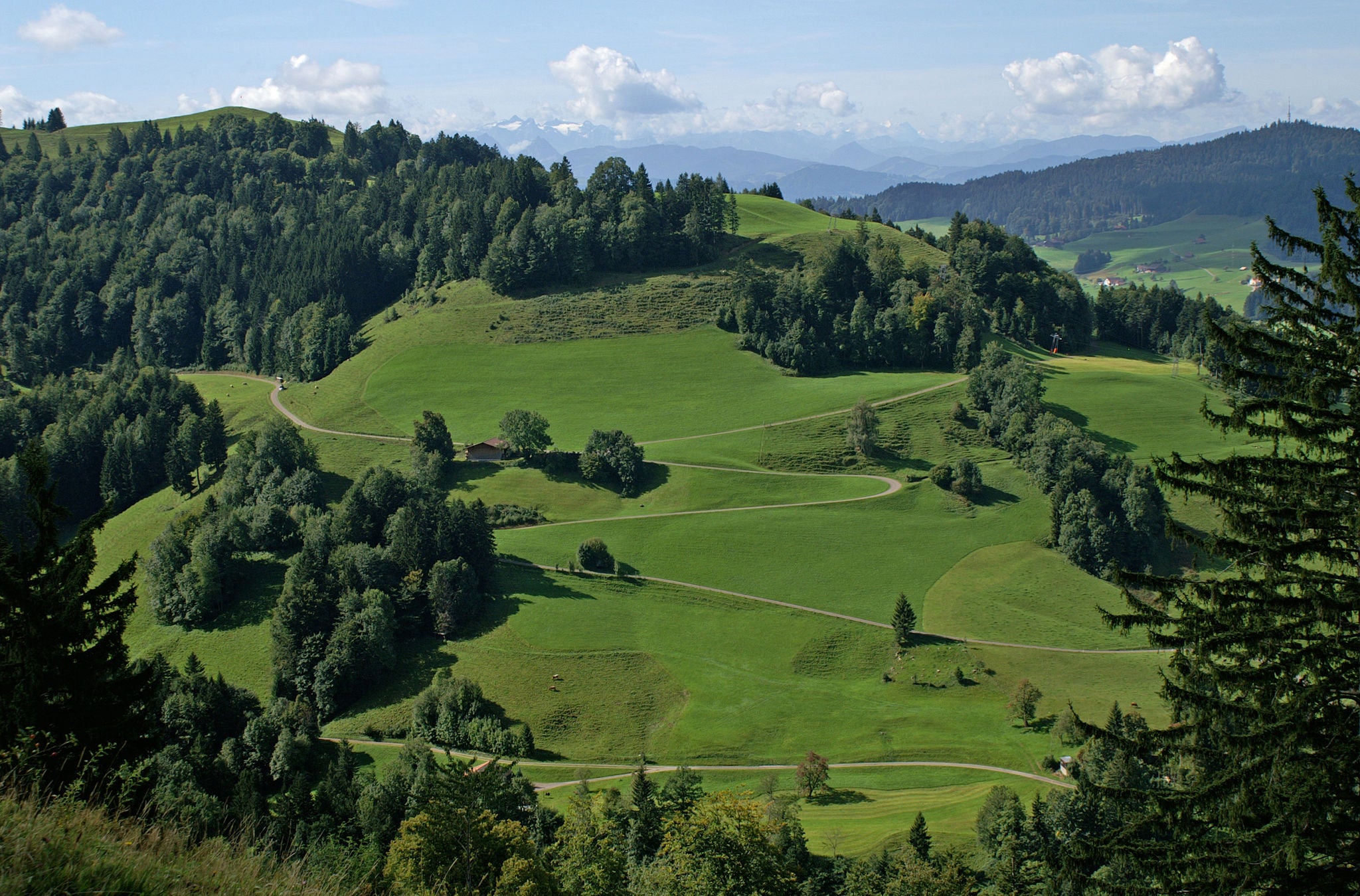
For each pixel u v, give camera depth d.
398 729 103.69
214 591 125.00
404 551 126.81
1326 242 19.70
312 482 150.38
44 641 26.05
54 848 15.01
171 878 15.59
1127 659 111.81
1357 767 17.78
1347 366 19.25
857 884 57.31
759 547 138.00
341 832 64.88
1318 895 17.48
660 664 112.19
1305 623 18.92
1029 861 58.19
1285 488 19.69
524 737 97.56
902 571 133.38
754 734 99.19
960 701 104.38
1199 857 18.72
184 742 94.69
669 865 45.06
